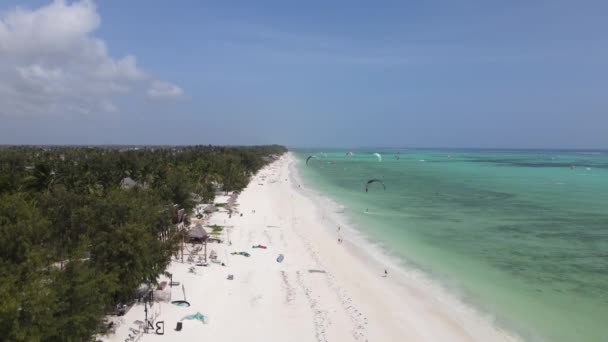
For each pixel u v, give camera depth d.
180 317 30.84
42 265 28.64
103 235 31.41
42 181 64.25
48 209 40.78
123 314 30.22
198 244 49.06
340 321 31.64
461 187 116.12
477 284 39.53
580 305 34.97
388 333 30.08
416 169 193.75
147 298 32.81
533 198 94.06
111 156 120.56
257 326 30.36
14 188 56.62
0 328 19.83
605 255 48.81
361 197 94.56
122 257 30.50
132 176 88.06
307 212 74.69
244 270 41.75
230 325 30.31
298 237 55.81
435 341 29.11
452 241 55.03
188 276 38.81
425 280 40.50
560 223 66.69
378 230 60.91
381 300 35.62
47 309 21.77
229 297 35.09
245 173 128.50
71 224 37.38
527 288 38.59
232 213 70.38
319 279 40.03
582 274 42.41
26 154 135.38
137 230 31.39
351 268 43.59
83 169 82.19
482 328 31.03
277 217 69.06
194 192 75.75
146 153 159.00
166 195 58.88
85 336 24.86
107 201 38.06
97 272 27.69
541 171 183.00
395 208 79.69
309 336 29.25
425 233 59.28
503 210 78.19
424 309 34.09
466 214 73.88
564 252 50.16
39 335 21.02
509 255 48.81
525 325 31.44
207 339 28.20
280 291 36.88
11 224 31.97
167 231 47.56
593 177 151.25
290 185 117.75
